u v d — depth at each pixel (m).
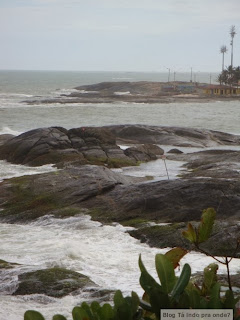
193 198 26.94
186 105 134.88
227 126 88.06
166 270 3.03
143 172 42.44
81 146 48.25
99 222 26.20
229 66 193.50
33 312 2.94
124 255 21.94
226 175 35.75
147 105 132.38
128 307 2.89
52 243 23.28
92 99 146.88
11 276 17.97
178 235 23.41
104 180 30.28
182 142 60.25
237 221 23.17
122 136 62.81
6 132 68.56
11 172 42.22
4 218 27.98
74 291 16.92
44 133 48.19
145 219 26.19
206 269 3.76
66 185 30.39
